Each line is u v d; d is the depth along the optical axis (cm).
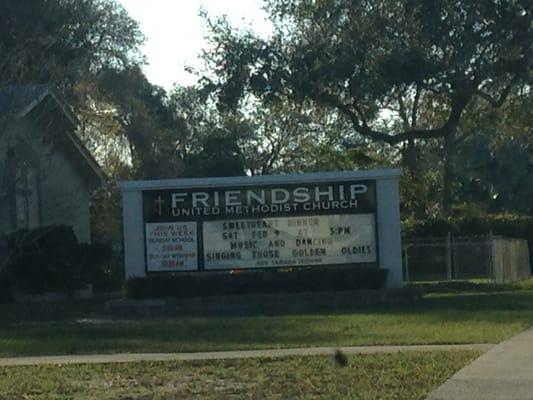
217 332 1898
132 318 2323
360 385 1210
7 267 2783
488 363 1344
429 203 4866
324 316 2167
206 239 2489
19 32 3588
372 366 1362
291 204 2491
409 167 4419
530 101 3556
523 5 3002
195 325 2055
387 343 1631
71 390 1245
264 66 3325
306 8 3328
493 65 3098
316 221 2491
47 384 1292
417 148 4538
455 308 2266
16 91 2561
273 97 3366
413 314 2139
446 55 3111
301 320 2078
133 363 1476
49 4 4038
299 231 2489
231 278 2439
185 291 2436
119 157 4647
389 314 2167
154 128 5188
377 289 2427
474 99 3772
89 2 4525
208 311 2392
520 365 1320
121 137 4809
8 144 2545
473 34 3027
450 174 4828
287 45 3344
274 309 2391
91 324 2159
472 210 5112
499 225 4256
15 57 2756
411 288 2456
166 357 1541
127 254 2491
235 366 1415
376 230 2481
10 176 2580
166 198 2494
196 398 1164
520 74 3114
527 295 2672
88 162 3275
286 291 2431
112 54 4988
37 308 2617
